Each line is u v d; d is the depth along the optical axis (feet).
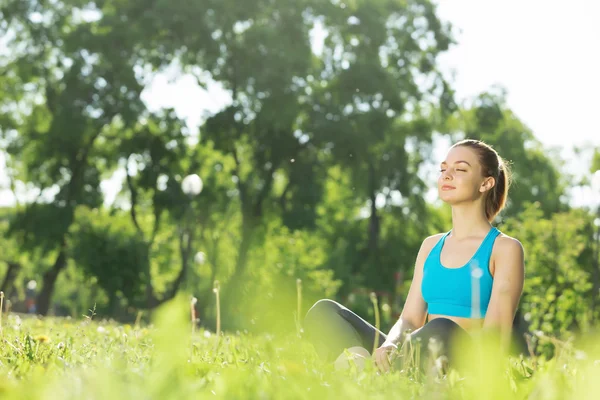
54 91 111.45
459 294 11.61
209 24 104.73
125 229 118.21
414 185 122.83
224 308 71.61
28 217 107.24
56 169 107.45
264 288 93.71
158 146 108.06
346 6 111.24
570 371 8.29
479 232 11.98
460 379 6.25
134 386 3.98
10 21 107.86
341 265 122.62
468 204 12.05
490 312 11.28
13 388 4.49
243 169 114.73
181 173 111.45
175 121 107.86
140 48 106.63
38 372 6.68
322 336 11.51
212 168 117.91
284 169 110.11
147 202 117.19
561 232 55.67
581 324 52.85
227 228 129.08
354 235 139.13
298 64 104.63
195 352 9.75
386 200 124.47
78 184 108.27
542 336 9.24
